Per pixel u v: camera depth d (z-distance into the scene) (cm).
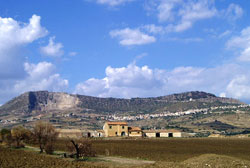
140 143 12612
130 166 5694
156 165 5478
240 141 14200
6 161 5306
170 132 19788
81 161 6569
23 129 10644
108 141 14062
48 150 8088
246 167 5066
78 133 16638
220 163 5322
